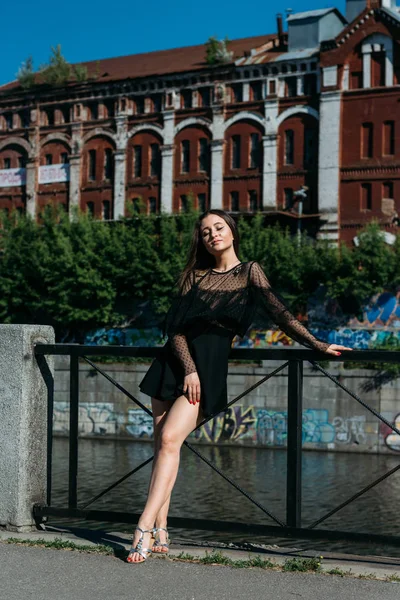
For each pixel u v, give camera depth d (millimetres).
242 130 53969
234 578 4727
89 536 5820
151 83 56906
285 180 52500
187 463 33406
